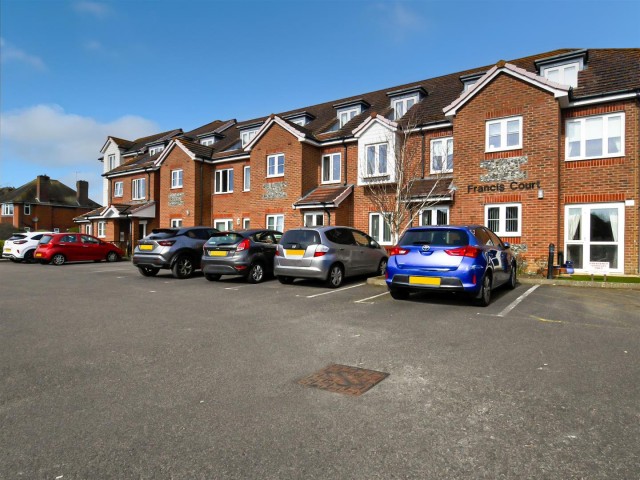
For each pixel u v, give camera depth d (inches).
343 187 733.3
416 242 329.1
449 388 159.2
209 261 469.4
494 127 554.3
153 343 221.1
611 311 298.7
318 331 245.6
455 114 579.5
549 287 415.5
